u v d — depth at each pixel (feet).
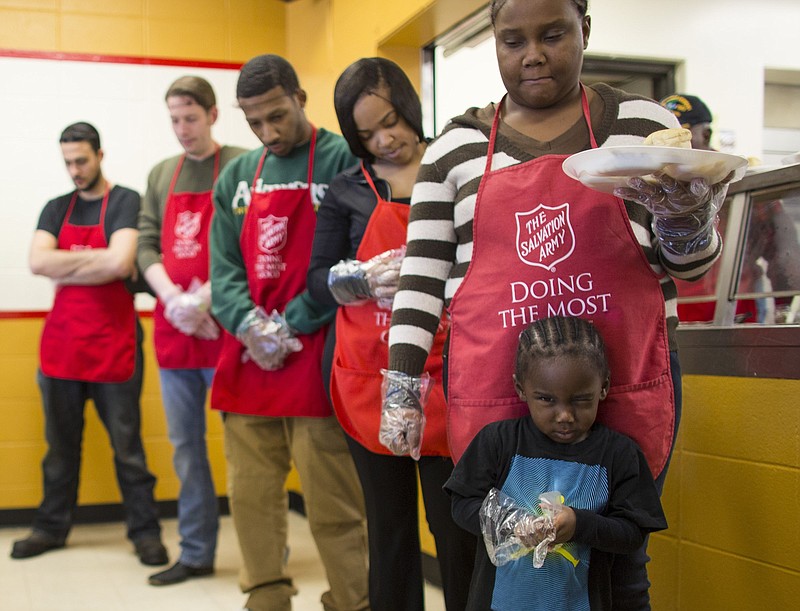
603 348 4.81
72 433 13.35
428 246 5.55
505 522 4.84
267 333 8.23
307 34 15.11
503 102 5.36
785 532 6.31
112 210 13.20
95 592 11.09
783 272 6.82
